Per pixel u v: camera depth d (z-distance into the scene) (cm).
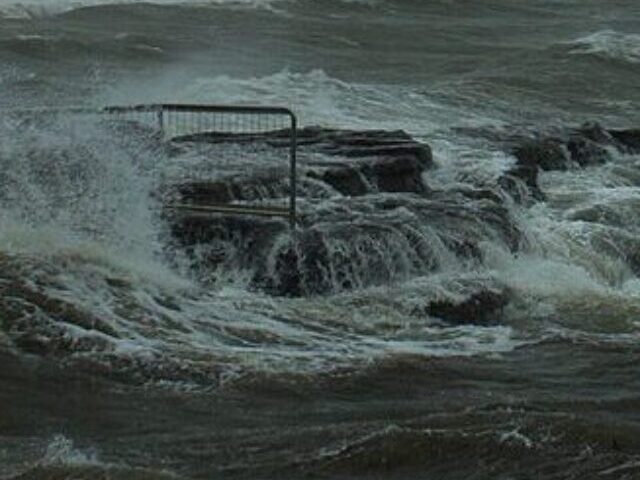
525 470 925
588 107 3669
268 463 945
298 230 1555
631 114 3594
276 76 3475
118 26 5091
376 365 1229
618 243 1889
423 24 5900
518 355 1320
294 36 5081
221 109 1670
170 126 2405
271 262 1512
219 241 1548
